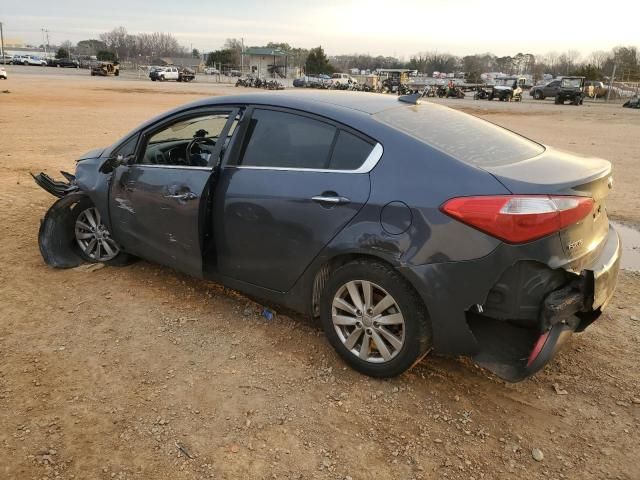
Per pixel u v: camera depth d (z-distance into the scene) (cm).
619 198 879
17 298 429
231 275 392
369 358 333
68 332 381
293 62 12244
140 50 14962
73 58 11281
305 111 356
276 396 319
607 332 406
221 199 380
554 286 295
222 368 346
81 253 503
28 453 268
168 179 407
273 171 358
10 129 1456
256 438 285
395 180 309
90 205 495
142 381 329
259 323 404
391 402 317
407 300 306
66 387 319
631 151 1534
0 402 304
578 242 296
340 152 335
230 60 12356
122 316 407
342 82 6550
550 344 294
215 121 407
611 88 6831
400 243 301
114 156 463
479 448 284
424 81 7175
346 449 280
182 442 280
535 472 269
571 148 1586
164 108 2406
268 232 358
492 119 2839
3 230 586
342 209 323
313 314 364
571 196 286
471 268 287
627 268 550
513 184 285
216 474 260
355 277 323
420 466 270
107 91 3584
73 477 255
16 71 6469
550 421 306
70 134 1412
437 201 293
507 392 331
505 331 329
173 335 383
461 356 336
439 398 323
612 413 314
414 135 323
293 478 260
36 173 885
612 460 278
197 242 393
